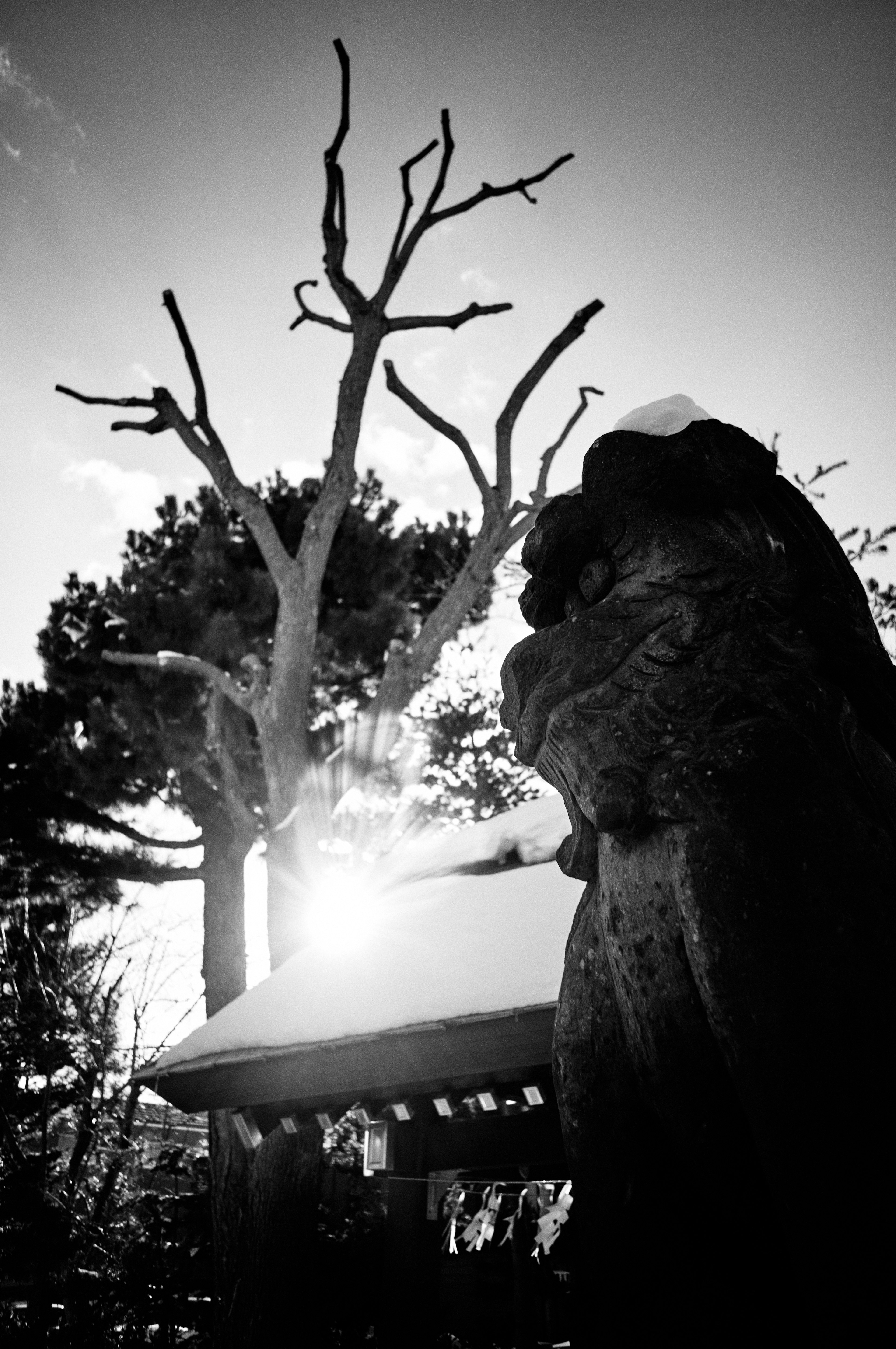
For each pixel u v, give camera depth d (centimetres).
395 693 948
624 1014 147
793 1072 119
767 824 132
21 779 1272
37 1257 690
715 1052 132
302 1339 612
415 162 961
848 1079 116
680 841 138
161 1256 736
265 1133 486
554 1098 369
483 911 480
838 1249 112
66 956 1260
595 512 176
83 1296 680
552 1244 575
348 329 969
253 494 968
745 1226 128
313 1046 433
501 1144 466
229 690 942
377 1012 425
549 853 524
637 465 171
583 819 164
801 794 133
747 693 144
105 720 1259
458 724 1525
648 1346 133
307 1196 645
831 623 157
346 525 1327
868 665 155
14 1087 1009
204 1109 499
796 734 138
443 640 973
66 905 1304
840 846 128
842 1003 119
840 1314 111
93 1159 1130
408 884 593
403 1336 461
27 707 1305
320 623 1320
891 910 123
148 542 1402
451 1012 385
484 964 415
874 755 145
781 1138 119
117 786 1281
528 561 187
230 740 1227
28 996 1168
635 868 147
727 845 133
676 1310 132
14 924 1256
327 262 955
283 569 944
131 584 1320
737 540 165
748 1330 126
